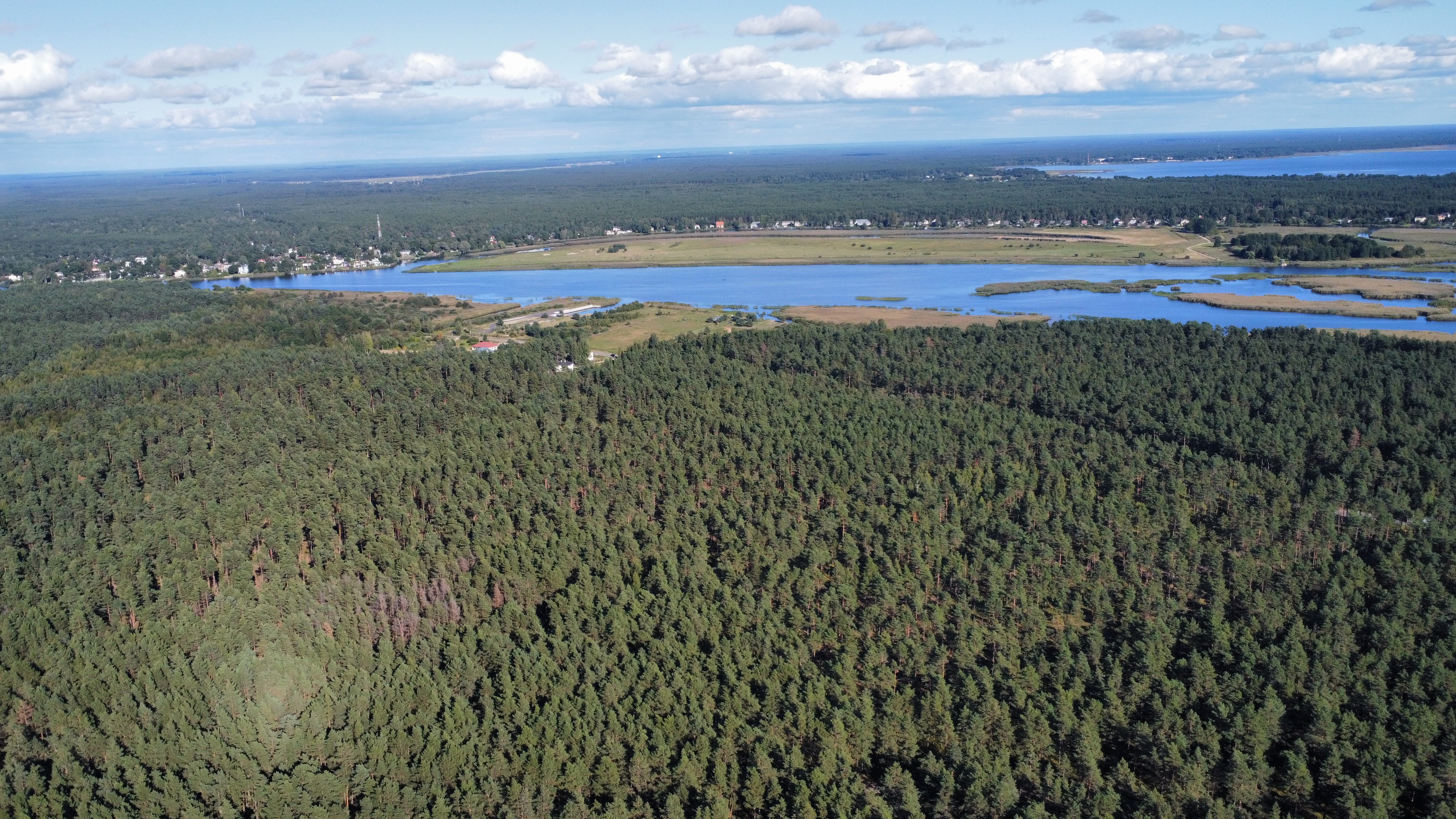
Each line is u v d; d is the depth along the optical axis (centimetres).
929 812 9100
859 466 15538
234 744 9588
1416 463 14912
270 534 13562
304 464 15988
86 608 11900
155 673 10525
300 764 9131
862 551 13688
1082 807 8919
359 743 9469
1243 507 13950
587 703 10162
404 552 13250
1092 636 11138
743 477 15575
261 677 10438
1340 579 12062
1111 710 10025
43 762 9762
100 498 15075
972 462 16125
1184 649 11294
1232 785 9025
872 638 11488
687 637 11319
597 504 14662
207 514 14050
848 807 8844
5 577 12406
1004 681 10475
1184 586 12569
